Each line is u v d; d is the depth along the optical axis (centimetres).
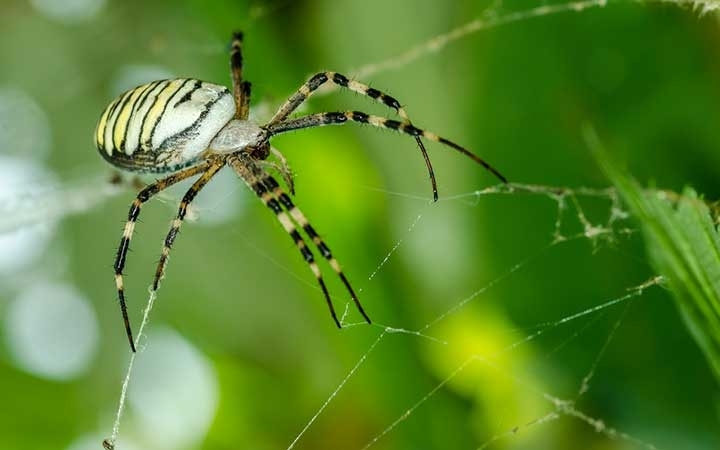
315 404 22
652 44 21
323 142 22
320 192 21
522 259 21
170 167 21
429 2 22
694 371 20
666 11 21
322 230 21
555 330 21
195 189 22
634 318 21
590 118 21
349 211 21
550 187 21
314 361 22
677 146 21
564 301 21
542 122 21
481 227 21
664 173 21
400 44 22
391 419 21
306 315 22
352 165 22
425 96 22
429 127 22
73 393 22
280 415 22
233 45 22
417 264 21
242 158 21
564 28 21
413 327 21
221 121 21
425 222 21
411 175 22
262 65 22
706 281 18
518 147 21
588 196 21
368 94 21
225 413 22
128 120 21
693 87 21
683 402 20
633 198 18
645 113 21
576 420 21
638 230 21
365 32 22
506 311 21
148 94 21
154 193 22
